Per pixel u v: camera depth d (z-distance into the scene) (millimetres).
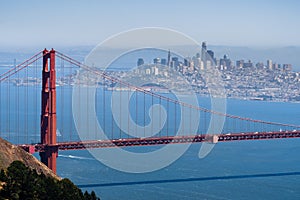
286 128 178625
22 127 148500
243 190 87312
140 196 80562
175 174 94000
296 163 111312
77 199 43969
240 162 109812
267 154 120875
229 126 175750
